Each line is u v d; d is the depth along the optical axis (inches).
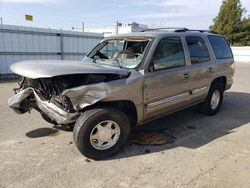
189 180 125.6
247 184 122.5
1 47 450.6
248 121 218.1
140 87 151.9
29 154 150.8
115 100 142.0
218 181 124.9
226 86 242.1
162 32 178.4
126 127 151.3
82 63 163.6
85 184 121.6
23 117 218.1
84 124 136.5
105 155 145.7
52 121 162.4
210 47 217.2
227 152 156.6
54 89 146.0
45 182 122.6
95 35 584.7
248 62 954.7
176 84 176.7
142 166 139.0
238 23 1396.4
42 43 503.2
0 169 133.5
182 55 183.9
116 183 122.9
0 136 176.7
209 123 211.0
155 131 191.2
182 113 236.5
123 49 184.1
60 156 148.9
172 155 152.1
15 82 405.1
